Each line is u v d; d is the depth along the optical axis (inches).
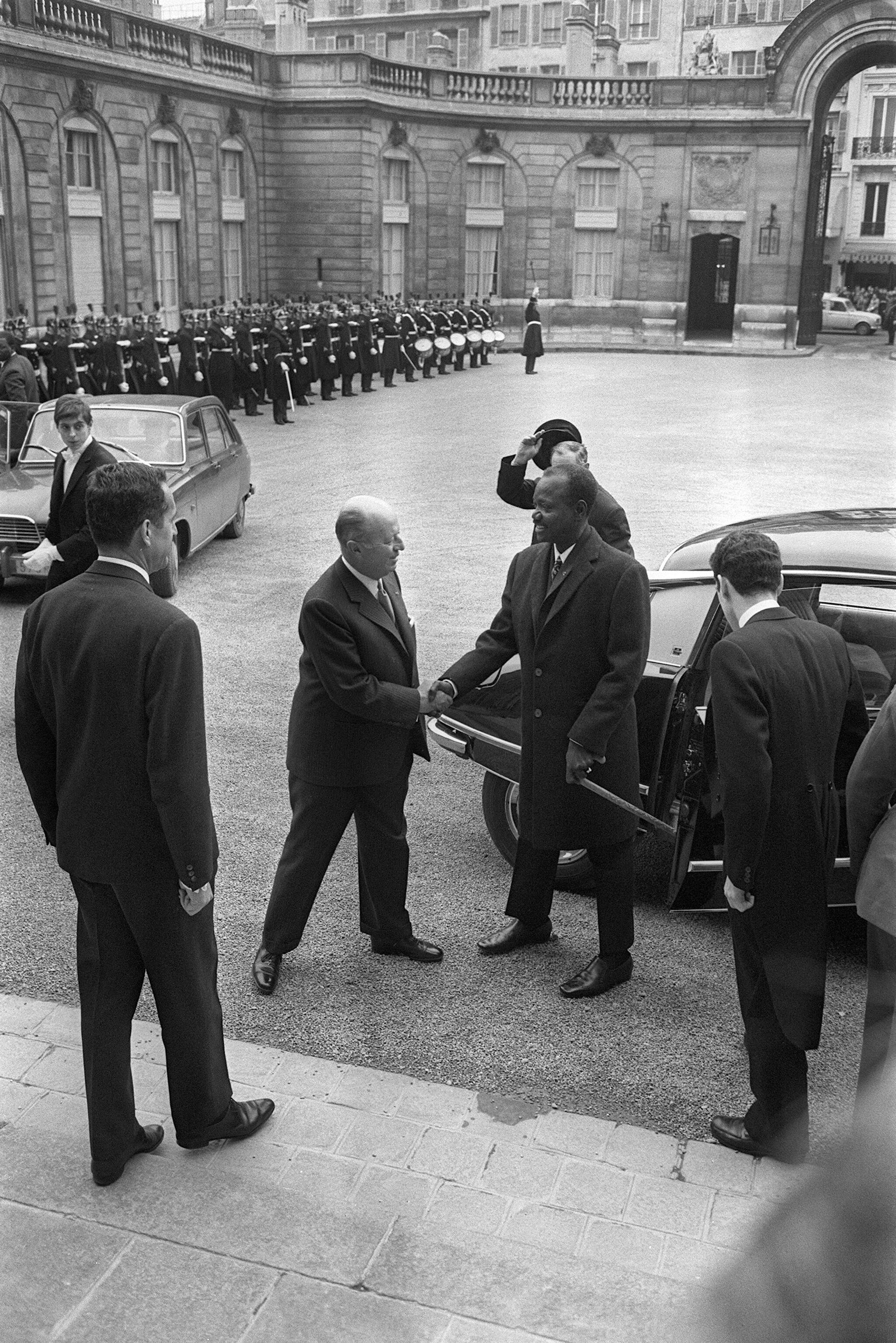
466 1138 147.1
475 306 1454.2
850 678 153.3
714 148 1636.3
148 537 134.7
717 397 1119.6
